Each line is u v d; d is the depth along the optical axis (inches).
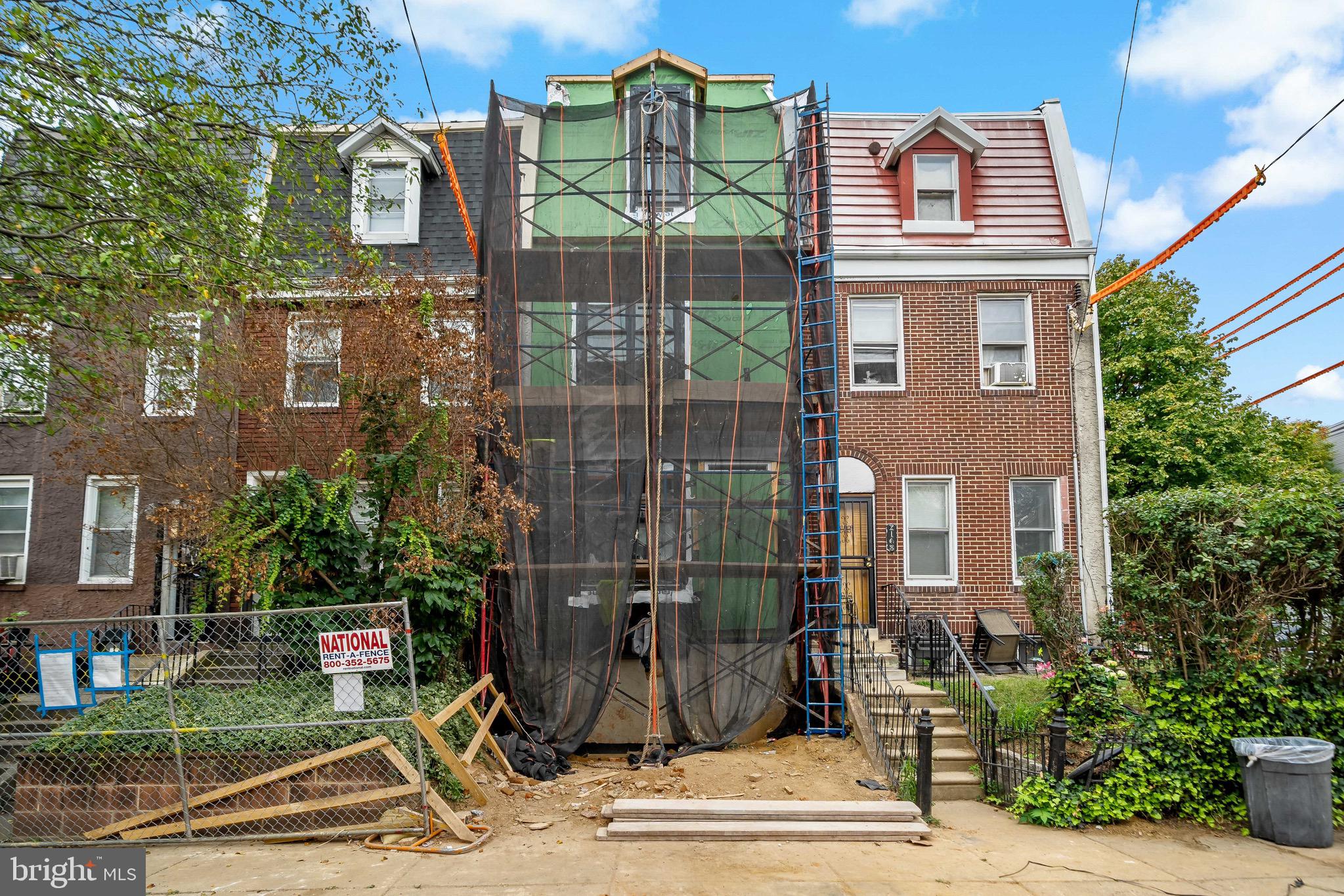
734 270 450.3
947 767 348.2
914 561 546.9
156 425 417.4
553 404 429.1
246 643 401.1
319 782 288.7
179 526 376.8
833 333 449.4
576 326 450.6
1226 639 309.6
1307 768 277.3
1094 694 346.9
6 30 264.2
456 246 542.6
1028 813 300.2
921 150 591.2
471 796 296.7
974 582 534.9
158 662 342.0
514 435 423.5
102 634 371.2
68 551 515.2
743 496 429.1
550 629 406.0
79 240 308.3
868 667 428.1
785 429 431.5
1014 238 581.6
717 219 473.7
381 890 225.9
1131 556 325.7
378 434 397.7
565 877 235.9
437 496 398.6
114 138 292.5
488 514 396.2
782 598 415.8
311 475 426.0
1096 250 563.8
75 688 285.4
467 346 402.9
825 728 408.2
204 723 294.2
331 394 434.3
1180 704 312.5
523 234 471.5
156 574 496.4
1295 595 308.3
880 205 592.7
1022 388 553.9
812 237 466.3
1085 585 531.8
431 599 354.3
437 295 410.9
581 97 593.9
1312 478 655.1
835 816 285.6
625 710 446.9
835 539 493.0
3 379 335.0
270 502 364.2
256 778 277.4
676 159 482.3
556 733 395.9
